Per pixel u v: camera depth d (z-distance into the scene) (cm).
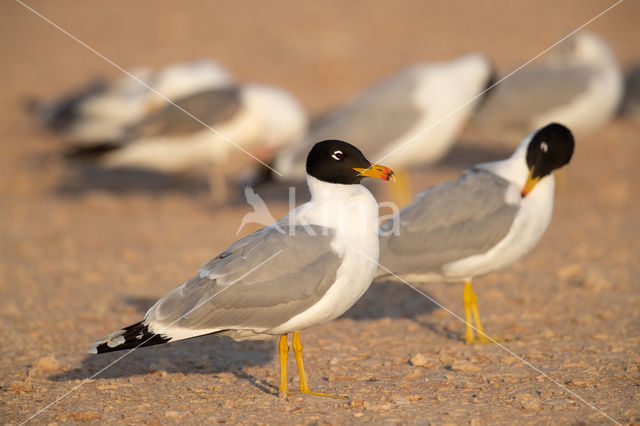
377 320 1088
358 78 2844
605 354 902
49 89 2850
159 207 1842
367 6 3797
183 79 2056
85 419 745
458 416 724
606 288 1176
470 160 2125
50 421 743
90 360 931
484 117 1814
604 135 2361
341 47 3178
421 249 979
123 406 778
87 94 2319
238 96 1806
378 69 2931
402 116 1495
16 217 1747
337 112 1616
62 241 1549
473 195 984
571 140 970
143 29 3562
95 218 1745
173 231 1622
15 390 826
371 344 979
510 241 975
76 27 3656
